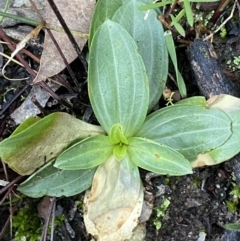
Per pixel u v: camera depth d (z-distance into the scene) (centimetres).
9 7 17
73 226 16
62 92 16
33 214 16
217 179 16
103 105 15
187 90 16
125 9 15
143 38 15
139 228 15
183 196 16
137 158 14
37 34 15
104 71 14
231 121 14
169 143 15
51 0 14
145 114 14
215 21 16
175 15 16
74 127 15
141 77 14
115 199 15
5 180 16
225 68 16
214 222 16
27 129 14
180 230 16
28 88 16
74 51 16
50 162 15
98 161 15
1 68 16
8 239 16
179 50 16
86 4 16
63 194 15
